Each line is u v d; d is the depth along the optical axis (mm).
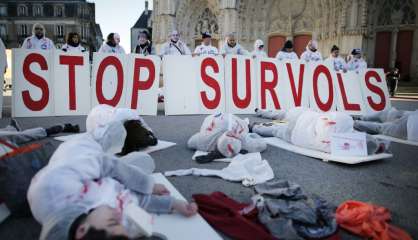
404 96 17406
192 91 8117
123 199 1954
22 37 55250
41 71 7301
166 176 3367
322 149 4301
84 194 1801
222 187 3096
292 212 2297
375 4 22703
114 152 3461
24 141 4520
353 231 2242
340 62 11859
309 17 25406
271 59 8617
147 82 7848
